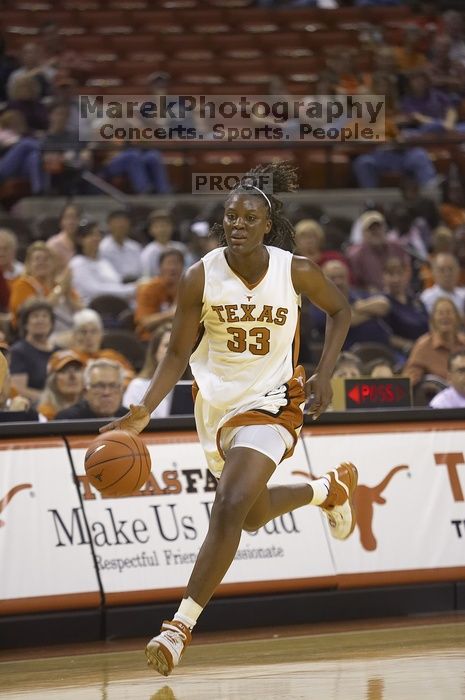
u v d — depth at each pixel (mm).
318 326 20625
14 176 26641
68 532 11820
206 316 9406
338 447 12938
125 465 8953
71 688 9047
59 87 26562
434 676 9023
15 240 21859
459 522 13188
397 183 28922
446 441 13375
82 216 24453
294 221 25422
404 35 32969
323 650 10578
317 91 27781
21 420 12859
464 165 30094
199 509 12344
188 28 35000
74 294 20219
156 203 27125
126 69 31266
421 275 24422
